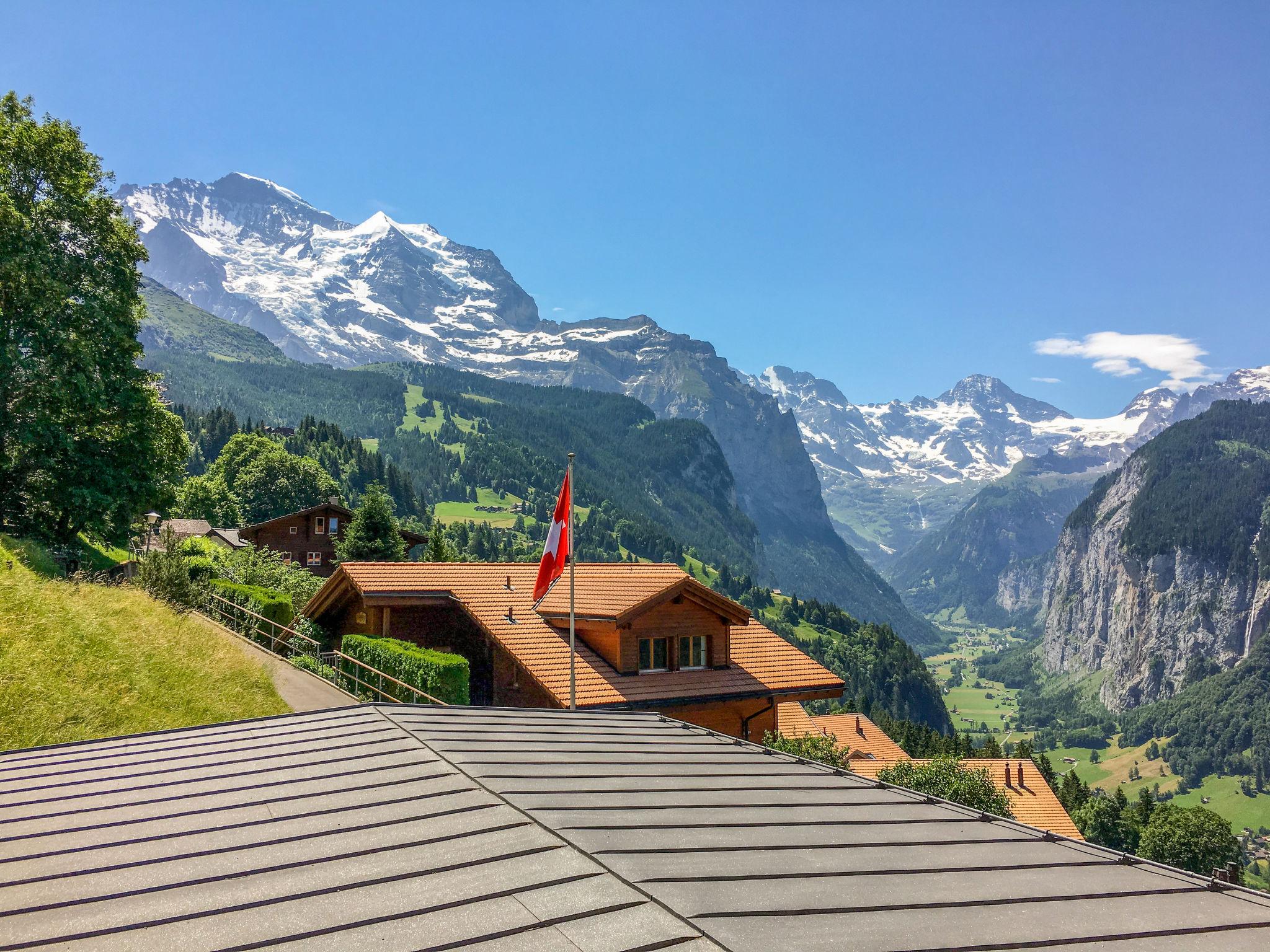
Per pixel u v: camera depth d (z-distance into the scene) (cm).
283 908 622
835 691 3259
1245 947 678
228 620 3741
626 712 1633
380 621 3183
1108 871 866
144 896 654
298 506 11388
